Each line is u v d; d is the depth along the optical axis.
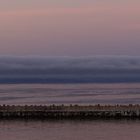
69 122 121.56
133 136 105.50
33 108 127.88
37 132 109.62
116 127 114.56
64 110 127.38
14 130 112.12
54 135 106.75
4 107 128.25
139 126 115.69
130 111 126.62
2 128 114.44
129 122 121.00
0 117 127.75
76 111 127.19
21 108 128.00
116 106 127.38
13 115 127.81
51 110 127.50
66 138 104.00
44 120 124.75
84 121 122.69
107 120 123.81
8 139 103.12
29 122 122.06
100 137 104.75
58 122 121.81
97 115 127.06
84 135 106.44
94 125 117.38
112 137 104.56
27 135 106.88
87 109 127.31
